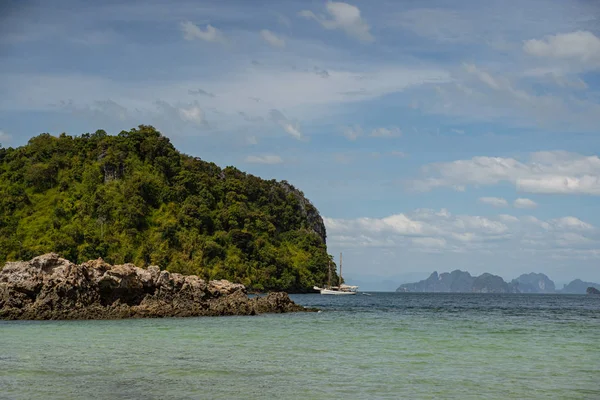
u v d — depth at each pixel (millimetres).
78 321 68125
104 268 77188
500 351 44562
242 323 68688
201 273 196875
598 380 33469
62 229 188625
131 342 48562
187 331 57969
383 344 48562
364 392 30250
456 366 37688
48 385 31344
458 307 135125
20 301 70625
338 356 41562
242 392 30125
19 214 194875
